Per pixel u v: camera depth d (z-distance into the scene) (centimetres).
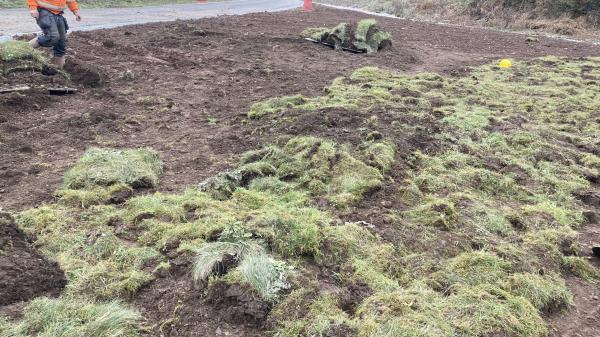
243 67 843
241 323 258
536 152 530
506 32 1656
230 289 268
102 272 289
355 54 1034
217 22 1331
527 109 702
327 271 306
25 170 421
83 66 692
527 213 411
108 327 246
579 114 689
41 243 315
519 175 478
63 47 709
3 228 306
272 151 461
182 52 917
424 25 1700
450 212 386
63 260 298
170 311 266
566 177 488
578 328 291
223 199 387
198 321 258
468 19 1975
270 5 2319
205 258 288
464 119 607
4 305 255
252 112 591
